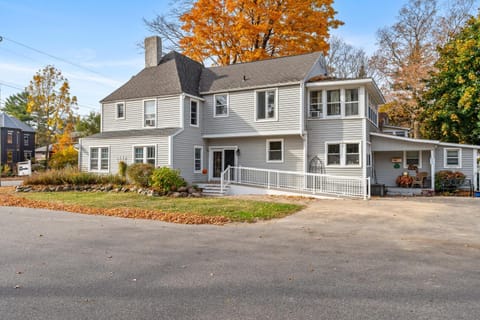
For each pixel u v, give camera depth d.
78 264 5.50
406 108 29.73
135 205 12.38
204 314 3.62
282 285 4.54
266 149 19.42
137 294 4.21
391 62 32.69
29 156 49.72
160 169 15.91
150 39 23.62
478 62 19.75
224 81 21.00
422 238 7.56
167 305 3.87
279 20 25.30
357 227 8.84
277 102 18.61
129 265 5.46
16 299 4.03
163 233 8.02
